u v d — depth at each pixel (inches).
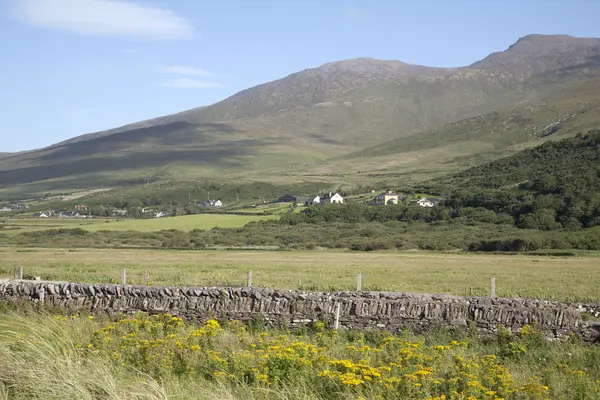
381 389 476.4
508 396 489.1
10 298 870.4
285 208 6328.7
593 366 621.9
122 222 5595.5
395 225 4690.0
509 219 4384.8
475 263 2407.7
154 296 842.2
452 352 644.1
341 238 4121.6
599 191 4411.9
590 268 2148.1
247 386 481.7
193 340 614.5
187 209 7642.7
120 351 569.6
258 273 1774.1
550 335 756.0
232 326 774.5
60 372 471.8
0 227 5349.4
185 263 2235.5
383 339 697.6
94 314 840.3
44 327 590.6
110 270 1836.9
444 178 7564.0
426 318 788.0
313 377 499.2
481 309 780.6
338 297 810.2
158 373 517.7
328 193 7470.5
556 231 3838.6
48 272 1707.7
